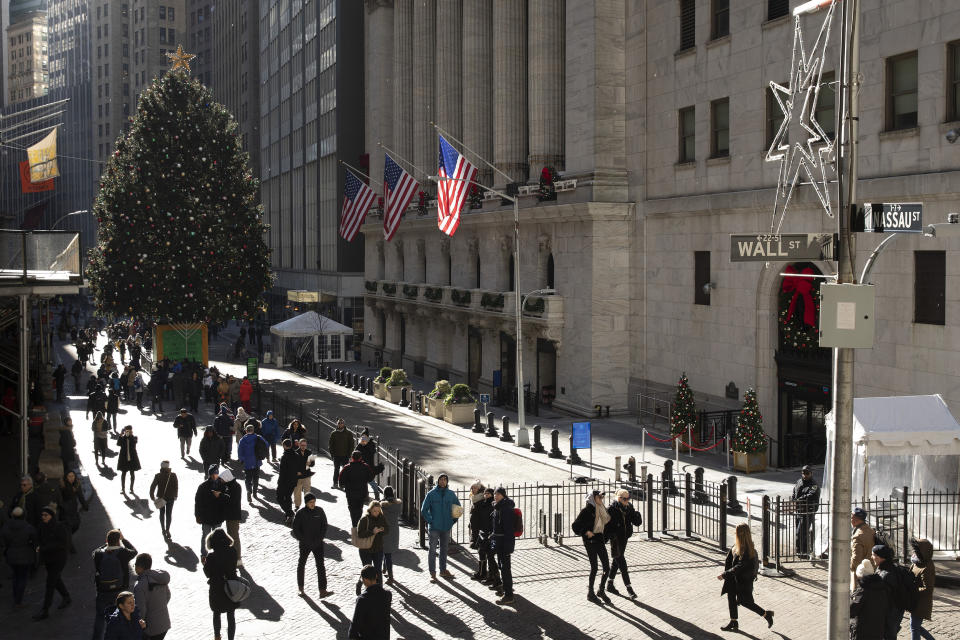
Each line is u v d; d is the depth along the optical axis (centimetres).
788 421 2869
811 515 1742
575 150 3744
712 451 2931
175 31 14375
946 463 1753
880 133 2466
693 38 3262
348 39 6906
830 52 2570
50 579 1471
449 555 1809
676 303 3366
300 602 1530
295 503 2155
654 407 3484
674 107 3359
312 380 5400
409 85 5719
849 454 1072
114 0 14400
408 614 1455
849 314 1061
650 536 1909
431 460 2838
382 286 5912
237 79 11050
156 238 5066
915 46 2355
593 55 3597
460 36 5112
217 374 4278
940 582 1555
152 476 2555
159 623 1207
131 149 5253
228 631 1325
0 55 12912
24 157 14188
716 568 1684
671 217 3378
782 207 2756
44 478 1777
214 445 2372
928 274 2327
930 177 2270
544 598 1528
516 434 3338
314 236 7731
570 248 3772
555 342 3862
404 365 5772
